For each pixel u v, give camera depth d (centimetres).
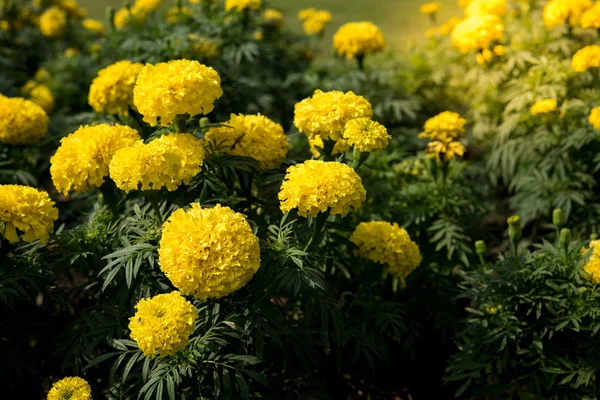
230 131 297
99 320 281
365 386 349
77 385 250
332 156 328
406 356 370
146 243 268
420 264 369
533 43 497
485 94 503
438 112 577
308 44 649
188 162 268
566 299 301
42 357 304
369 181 400
